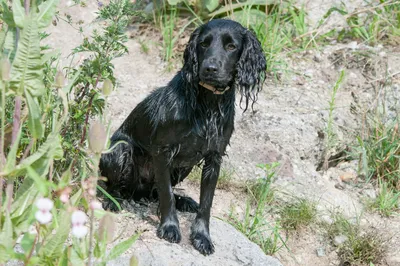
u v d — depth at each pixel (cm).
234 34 501
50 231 306
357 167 704
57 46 760
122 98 713
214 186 524
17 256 286
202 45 500
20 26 304
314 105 724
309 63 785
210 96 500
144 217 548
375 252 590
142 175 573
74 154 510
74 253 298
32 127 303
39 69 304
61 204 312
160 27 816
